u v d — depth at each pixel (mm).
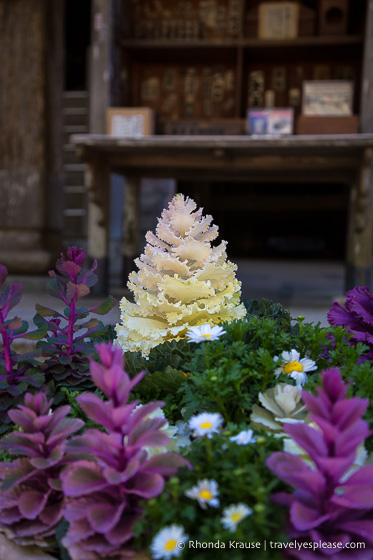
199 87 2799
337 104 2365
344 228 7262
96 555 683
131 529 687
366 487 652
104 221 2518
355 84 2678
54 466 759
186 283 943
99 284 2535
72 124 4641
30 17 2760
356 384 795
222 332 881
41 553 740
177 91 2805
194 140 2271
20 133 2826
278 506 662
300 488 647
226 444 729
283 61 2734
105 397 878
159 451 763
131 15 2697
